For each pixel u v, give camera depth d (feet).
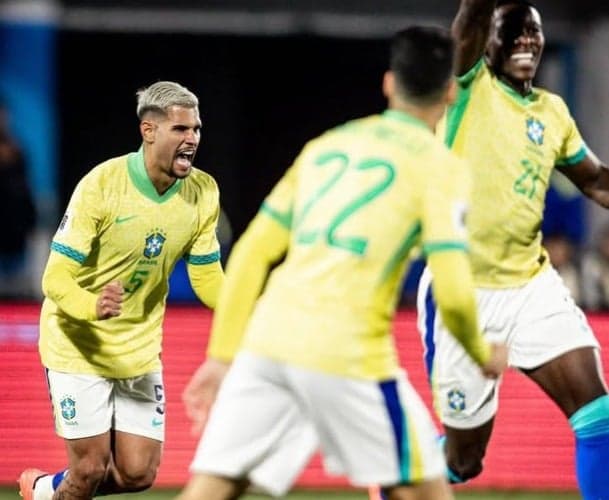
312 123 180.86
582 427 68.23
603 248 119.55
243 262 51.88
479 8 66.18
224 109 178.09
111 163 69.87
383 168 50.72
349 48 178.29
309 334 49.88
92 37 173.68
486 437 72.79
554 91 167.73
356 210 50.39
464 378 70.85
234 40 176.55
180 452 95.66
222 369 51.96
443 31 53.06
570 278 118.93
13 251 150.61
